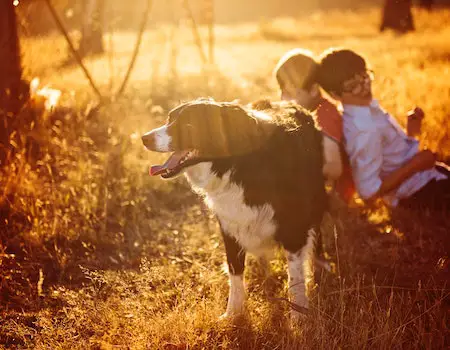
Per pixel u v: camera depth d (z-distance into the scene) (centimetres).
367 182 514
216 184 354
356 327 346
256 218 358
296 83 476
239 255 381
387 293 407
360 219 527
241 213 357
